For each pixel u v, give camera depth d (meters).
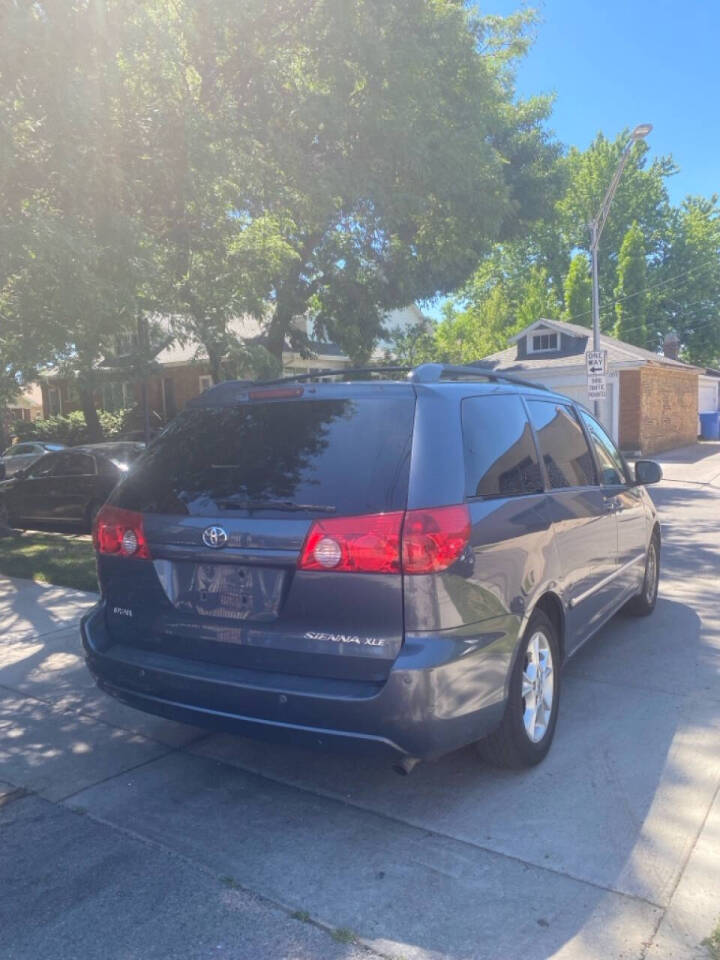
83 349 10.87
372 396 3.68
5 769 4.25
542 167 23.70
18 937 2.88
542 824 3.51
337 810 3.72
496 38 19.48
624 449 26.64
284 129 11.30
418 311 37.66
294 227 13.48
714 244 48.38
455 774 4.02
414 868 3.22
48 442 30.08
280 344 19.77
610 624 6.70
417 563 3.25
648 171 49.53
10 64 6.79
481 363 31.08
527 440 4.44
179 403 30.00
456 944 2.76
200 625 3.65
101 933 2.89
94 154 7.53
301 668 3.41
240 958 2.74
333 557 3.31
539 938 2.77
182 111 8.57
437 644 3.27
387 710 3.22
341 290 19.33
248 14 9.96
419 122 12.65
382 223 14.36
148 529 3.79
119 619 3.99
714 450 28.56
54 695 5.30
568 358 28.08
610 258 48.81
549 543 4.22
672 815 3.56
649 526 6.62
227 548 3.53
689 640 6.22
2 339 10.05
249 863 3.30
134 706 3.94
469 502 3.56
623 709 4.81
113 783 4.06
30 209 7.18
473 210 14.57
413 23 11.92
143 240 8.57
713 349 49.19
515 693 3.80
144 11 7.68
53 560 9.62
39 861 3.36
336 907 2.99
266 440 3.75
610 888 3.04
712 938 2.74
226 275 11.41
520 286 48.81
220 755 4.36
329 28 10.92
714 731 4.46
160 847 3.45
